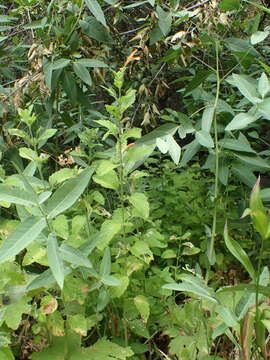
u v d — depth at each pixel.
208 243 1.17
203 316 1.05
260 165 1.20
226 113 1.32
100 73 1.49
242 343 0.85
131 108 1.97
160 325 1.16
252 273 0.79
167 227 1.62
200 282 0.85
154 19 1.42
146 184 1.98
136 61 1.61
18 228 0.75
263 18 1.68
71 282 0.95
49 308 0.91
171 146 1.01
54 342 0.99
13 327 0.87
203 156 2.17
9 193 0.77
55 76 1.43
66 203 0.79
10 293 0.92
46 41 1.44
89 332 1.21
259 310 0.82
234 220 1.55
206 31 1.38
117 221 1.07
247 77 1.15
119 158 1.06
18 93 1.46
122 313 1.18
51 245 0.77
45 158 1.05
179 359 1.03
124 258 1.10
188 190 1.91
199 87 1.50
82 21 1.43
